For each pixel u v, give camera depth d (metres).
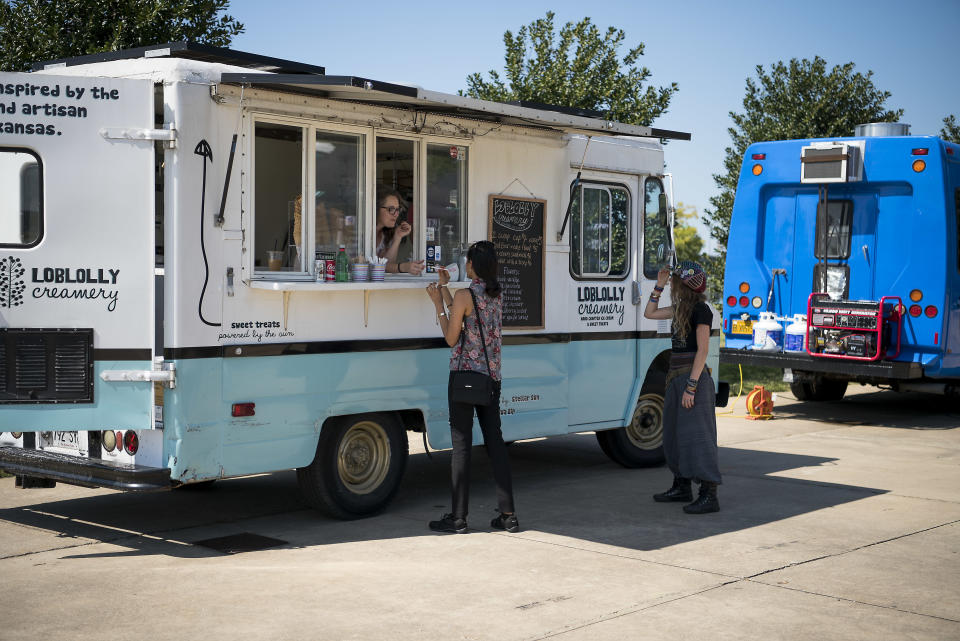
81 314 5.73
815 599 5.04
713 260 18.38
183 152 5.75
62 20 9.78
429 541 6.18
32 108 5.61
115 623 4.64
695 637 4.50
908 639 4.50
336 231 6.57
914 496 7.58
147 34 9.88
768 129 17.34
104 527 6.53
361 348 6.63
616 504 7.30
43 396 5.71
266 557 5.80
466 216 7.32
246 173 6.01
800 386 13.55
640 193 8.70
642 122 14.78
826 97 17.00
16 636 4.46
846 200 11.49
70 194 5.69
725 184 18.08
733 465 8.94
